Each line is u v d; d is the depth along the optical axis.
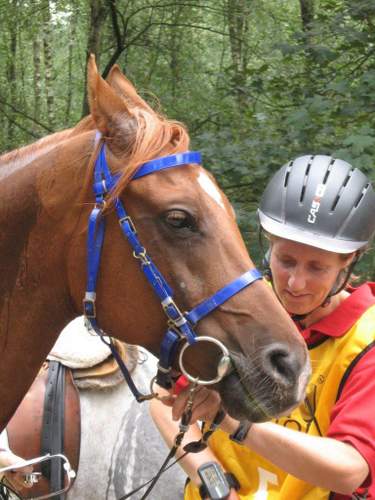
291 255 2.01
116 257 1.94
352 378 1.93
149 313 1.93
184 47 11.25
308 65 6.63
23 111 11.95
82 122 2.14
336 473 1.82
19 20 10.89
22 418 3.04
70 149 2.05
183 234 1.89
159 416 2.25
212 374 1.88
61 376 3.09
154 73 10.96
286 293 2.02
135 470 3.04
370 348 1.94
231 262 1.88
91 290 1.96
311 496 2.00
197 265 1.88
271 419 1.83
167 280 1.89
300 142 5.84
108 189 1.94
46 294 2.06
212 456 2.13
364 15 6.42
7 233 2.07
